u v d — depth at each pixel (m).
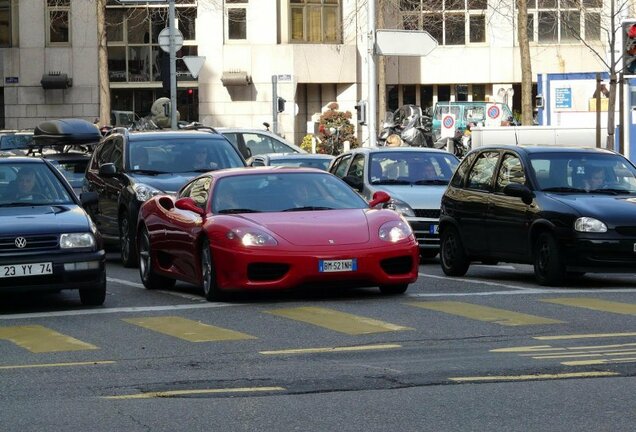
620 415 8.73
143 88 65.75
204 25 65.38
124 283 19.58
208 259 16.08
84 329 13.87
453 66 69.00
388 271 15.79
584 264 17.30
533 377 10.19
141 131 24.59
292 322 13.85
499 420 8.62
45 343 12.86
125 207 22.53
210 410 9.12
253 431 8.43
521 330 12.98
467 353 11.55
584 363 10.83
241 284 15.48
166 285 18.47
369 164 24.36
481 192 19.44
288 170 17.30
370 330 13.12
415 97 69.94
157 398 9.64
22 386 10.38
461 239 19.67
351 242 15.57
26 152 34.84
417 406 9.11
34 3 65.12
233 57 65.56
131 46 65.44
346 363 11.11
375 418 8.74
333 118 55.44
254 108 65.75
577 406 9.04
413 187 23.78
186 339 12.84
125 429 8.57
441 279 19.16
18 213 16.22
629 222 17.27
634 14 52.50
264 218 16.02
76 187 29.02
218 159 23.16
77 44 65.25
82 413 9.14
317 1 66.31
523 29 47.78
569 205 17.56
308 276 15.34
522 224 18.19
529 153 18.92
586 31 67.88
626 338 12.34
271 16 65.50
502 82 68.81
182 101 66.00
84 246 15.73
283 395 9.63
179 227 17.16
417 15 64.12
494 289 17.31
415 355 11.49
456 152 49.34
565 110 44.41
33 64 65.25
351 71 66.62
